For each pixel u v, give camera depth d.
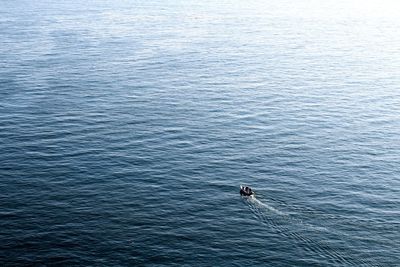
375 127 83.19
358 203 59.78
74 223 54.25
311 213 57.25
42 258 48.59
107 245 50.69
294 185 63.59
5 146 72.06
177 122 83.00
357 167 69.00
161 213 56.59
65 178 63.62
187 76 108.94
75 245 50.59
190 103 92.19
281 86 103.62
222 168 67.56
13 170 65.25
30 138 75.12
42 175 64.25
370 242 52.03
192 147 73.69
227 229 53.75
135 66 115.69
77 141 74.50
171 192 61.09
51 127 79.44
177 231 53.22
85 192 60.56
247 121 84.38
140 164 67.88
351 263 48.56
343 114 88.69
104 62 118.50
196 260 48.66
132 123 81.94
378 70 117.00
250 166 68.38
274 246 50.91
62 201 58.50
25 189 60.84
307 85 104.75
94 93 96.31
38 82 102.06
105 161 68.38
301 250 50.41
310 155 72.25
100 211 56.66
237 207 58.16
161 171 66.12
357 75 112.69
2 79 103.25
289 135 79.06
